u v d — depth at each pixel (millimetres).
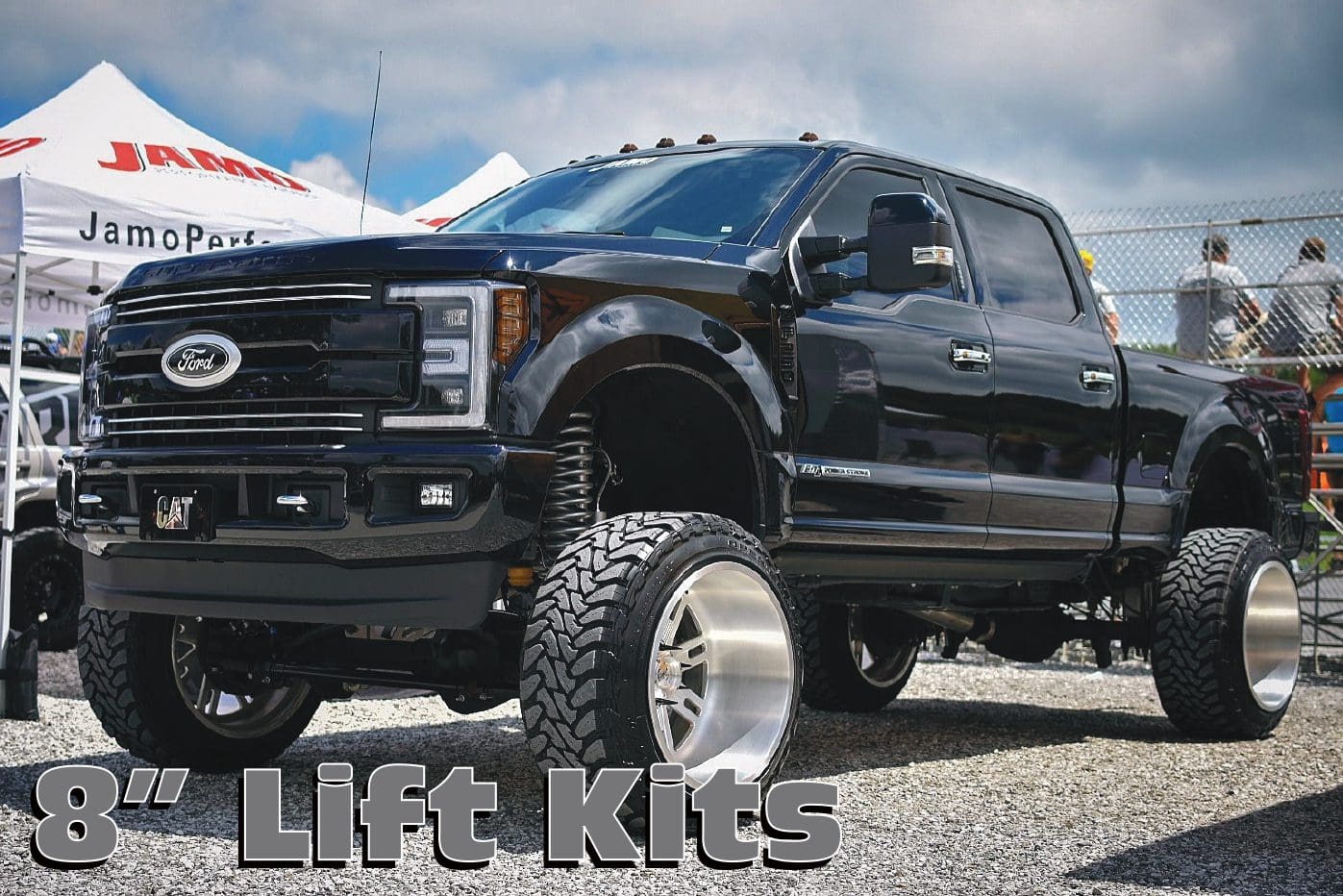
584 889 3264
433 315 3656
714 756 3875
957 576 5234
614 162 5223
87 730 6039
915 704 7324
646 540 3660
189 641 4730
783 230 4488
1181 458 6062
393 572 3643
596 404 4043
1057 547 5371
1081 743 5875
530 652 3588
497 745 5598
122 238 7109
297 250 3855
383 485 3607
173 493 3852
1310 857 3682
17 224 6793
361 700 7145
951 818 4148
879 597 5656
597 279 3826
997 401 5066
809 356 4371
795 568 4551
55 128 8383
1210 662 5898
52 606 9938
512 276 3676
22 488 9914
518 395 3611
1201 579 5977
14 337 6816
